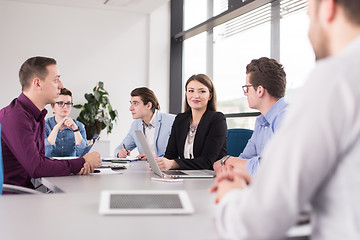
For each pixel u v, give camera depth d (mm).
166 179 1981
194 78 3064
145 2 6246
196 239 881
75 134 4148
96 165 2291
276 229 680
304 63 4223
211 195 1447
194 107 3023
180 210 1117
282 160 677
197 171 2396
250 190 732
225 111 5793
